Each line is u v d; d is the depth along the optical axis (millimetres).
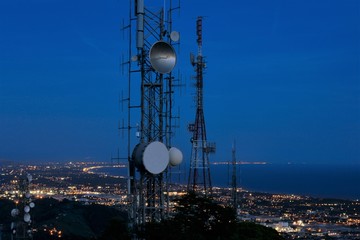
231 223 30844
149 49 28266
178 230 26969
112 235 28391
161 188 28578
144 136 28781
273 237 38594
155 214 28406
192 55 51406
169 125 29281
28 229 40125
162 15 29625
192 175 50656
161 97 29141
